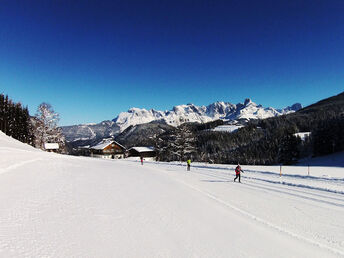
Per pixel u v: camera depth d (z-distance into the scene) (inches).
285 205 401.4
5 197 293.3
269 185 631.2
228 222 287.6
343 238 255.4
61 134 2706.7
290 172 936.9
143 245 197.5
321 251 219.0
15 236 184.9
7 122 2518.5
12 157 729.6
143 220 261.7
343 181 666.8
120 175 651.5
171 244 205.6
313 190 553.3
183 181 656.4
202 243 214.2
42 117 2294.5
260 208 374.6
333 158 2065.7
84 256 166.7
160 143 2829.7
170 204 347.6
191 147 2177.7
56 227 214.2
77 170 668.7
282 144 2534.5
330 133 2340.1
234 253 198.5
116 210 289.1
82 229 217.0
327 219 324.5
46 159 910.4
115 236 209.6
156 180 609.6
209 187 569.3
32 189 352.8
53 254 163.2
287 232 267.1
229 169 1117.1
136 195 387.2
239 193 501.4
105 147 3452.3
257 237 243.8
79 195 346.9
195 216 298.4
